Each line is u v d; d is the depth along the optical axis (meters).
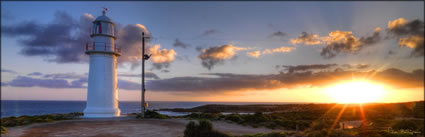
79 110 124.44
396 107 82.94
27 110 122.44
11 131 17.22
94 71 29.31
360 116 56.22
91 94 28.94
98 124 21.45
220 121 25.83
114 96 30.20
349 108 82.12
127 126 20.42
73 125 20.66
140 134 16.75
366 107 86.94
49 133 16.64
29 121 21.97
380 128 25.25
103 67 29.55
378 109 77.81
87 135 16.06
